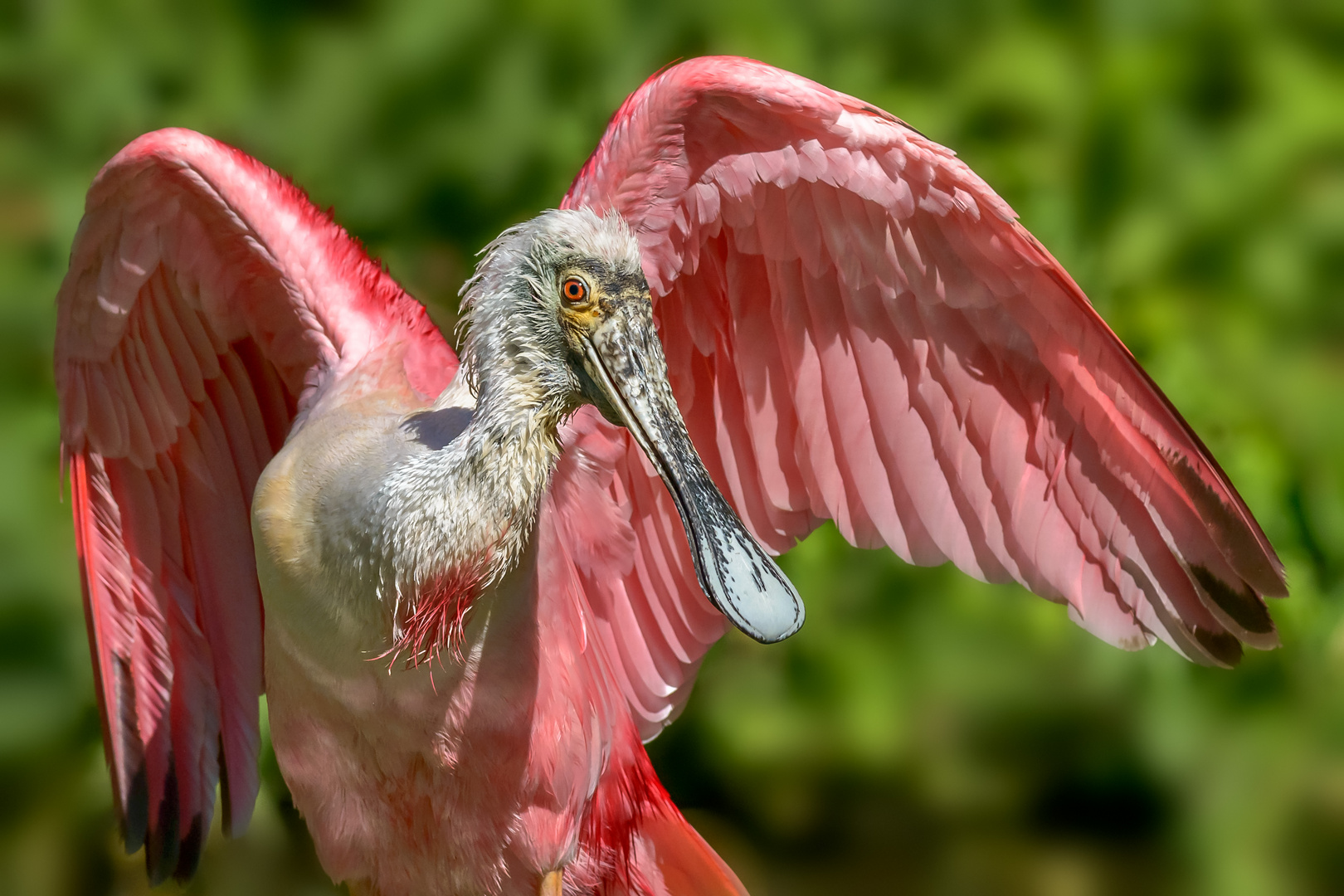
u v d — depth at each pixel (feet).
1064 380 25.91
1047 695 35.60
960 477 26.91
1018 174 35.91
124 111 36.17
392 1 36.19
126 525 28.48
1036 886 35.76
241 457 28.76
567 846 26.14
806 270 26.50
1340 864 34.81
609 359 23.26
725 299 27.14
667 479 23.21
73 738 33.94
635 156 25.14
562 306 23.29
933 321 26.27
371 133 36.17
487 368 23.32
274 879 34.83
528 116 35.58
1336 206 37.58
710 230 26.20
